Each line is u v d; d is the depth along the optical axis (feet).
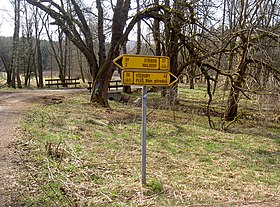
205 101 69.92
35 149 22.65
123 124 37.88
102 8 51.75
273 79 38.40
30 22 117.70
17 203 13.94
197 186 18.22
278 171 22.66
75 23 52.54
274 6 46.85
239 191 17.79
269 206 15.52
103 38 51.90
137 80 16.57
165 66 17.13
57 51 143.74
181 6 43.32
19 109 42.68
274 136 37.09
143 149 17.20
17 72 108.88
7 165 19.01
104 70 50.93
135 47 71.46
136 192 16.17
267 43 42.37
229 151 28.22
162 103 54.75
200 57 40.65
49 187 15.81
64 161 20.47
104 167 20.20
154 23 58.95
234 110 46.34
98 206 14.25
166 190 16.94
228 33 42.83
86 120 37.29
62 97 62.90
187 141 31.35
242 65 40.83
